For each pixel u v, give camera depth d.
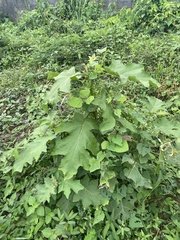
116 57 4.80
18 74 4.80
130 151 2.38
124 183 2.38
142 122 2.47
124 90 4.00
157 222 2.30
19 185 2.61
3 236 2.23
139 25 6.62
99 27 6.49
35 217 2.28
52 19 7.23
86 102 2.16
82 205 2.26
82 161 2.20
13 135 3.45
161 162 2.32
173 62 4.50
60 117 2.68
